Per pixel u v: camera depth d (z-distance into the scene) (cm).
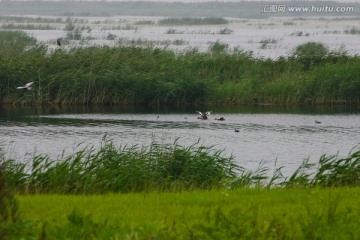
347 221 6278
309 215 6334
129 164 9794
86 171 9288
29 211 6950
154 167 10000
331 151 15462
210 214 6769
